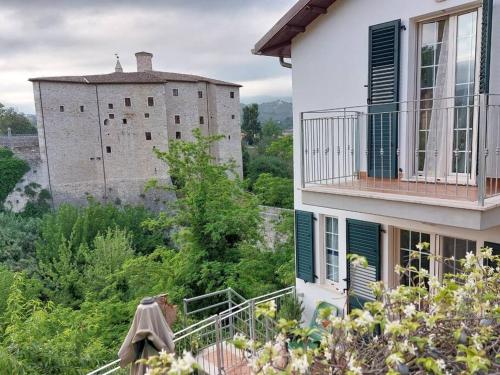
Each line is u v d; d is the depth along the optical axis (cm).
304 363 205
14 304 991
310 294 648
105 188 3512
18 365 567
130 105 3484
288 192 1312
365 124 554
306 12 573
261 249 1231
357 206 456
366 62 543
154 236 2428
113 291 1323
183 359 198
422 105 505
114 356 835
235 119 4297
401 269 335
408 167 512
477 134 445
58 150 3309
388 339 237
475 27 443
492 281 298
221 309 1055
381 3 515
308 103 627
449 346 241
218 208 1162
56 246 2206
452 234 462
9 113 5072
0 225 2520
